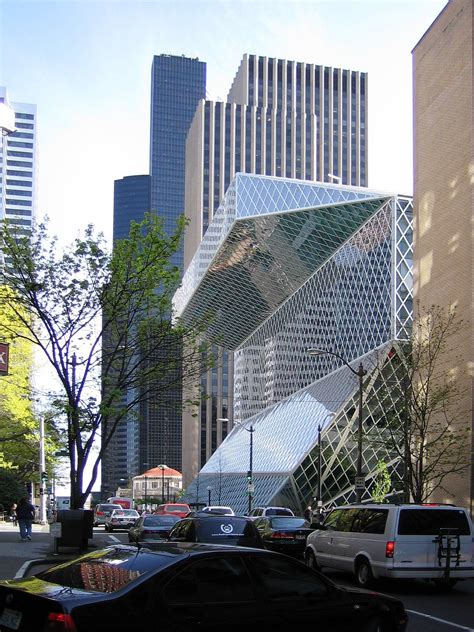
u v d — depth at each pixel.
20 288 25.48
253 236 79.38
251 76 179.12
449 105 39.91
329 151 181.50
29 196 195.00
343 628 7.97
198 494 82.00
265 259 85.12
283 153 177.25
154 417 187.62
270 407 83.31
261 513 38.16
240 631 7.12
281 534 24.48
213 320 28.84
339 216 72.50
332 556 18.19
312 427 61.53
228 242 81.25
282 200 73.25
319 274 83.06
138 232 26.02
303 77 182.25
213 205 173.00
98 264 25.12
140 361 26.05
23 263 24.98
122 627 6.43
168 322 26.16
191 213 185.12
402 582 18.27
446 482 37.03
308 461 58.22
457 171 38.56
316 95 182.88
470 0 38.09
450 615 13.06
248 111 177.12
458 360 36.56
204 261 93.31
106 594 6.61
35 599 6.55
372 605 8.35
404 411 31.38
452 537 16.20
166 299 26.31
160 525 26.17
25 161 196.12
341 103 184.12
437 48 41.69
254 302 98.00
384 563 15.99
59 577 7.24
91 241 25.30
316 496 56.47
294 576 7.90
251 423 82.50
